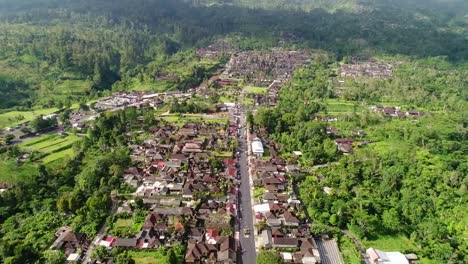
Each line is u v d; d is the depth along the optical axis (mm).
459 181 171625
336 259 125312
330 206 147625
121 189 161625
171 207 147500
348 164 187250
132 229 134625
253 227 139375
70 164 185750
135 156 195875
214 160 185500
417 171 180875
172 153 194625
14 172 181000
